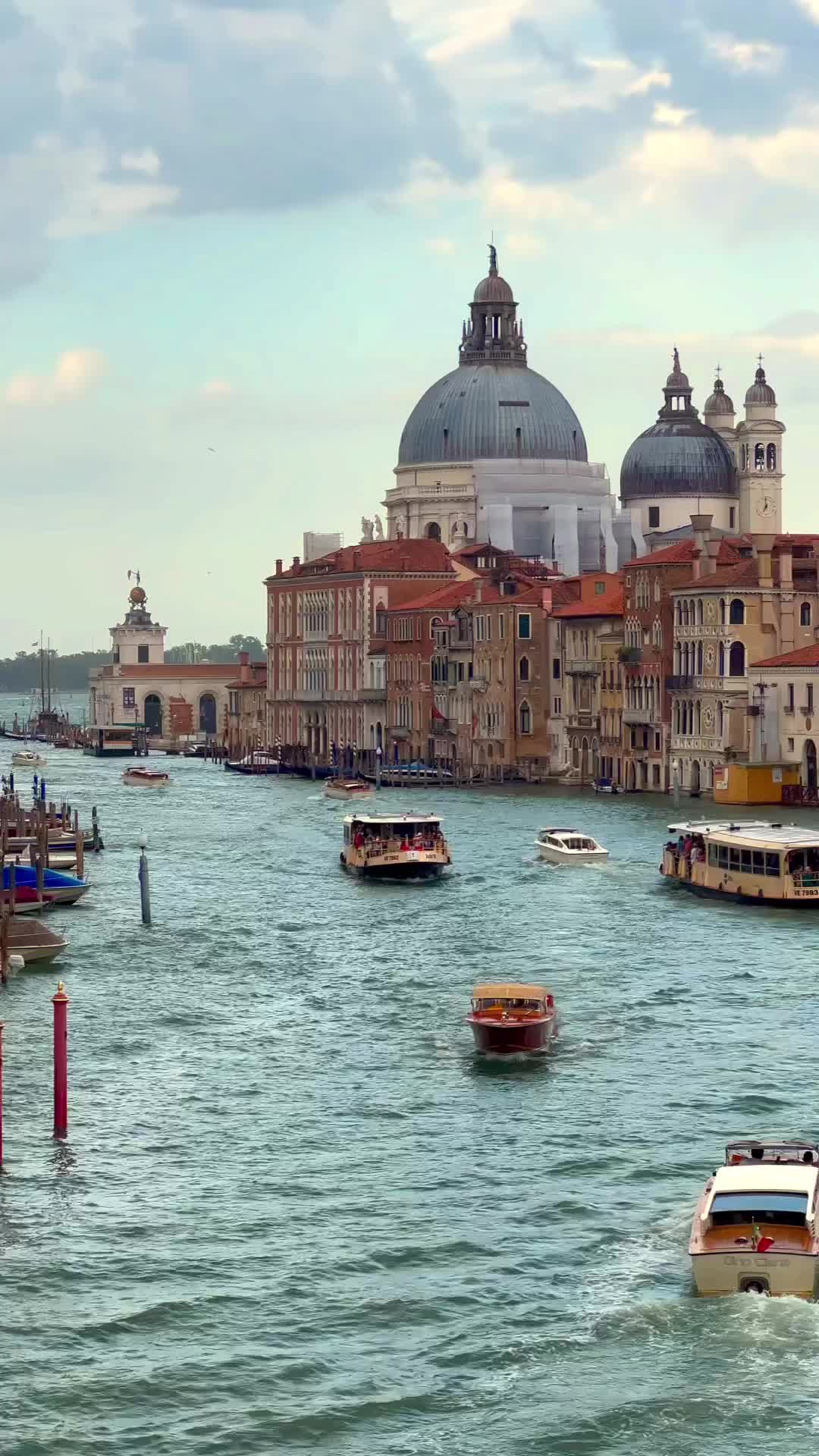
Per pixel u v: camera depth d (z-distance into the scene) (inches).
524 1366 2171.5
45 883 5004.9
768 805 7583.7
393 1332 2250.2
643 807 7696.9
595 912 4771.2
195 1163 2763.3
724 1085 3088.1
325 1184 2674.7
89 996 3801.7
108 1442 2041.1
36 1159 2778.1
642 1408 2084.2
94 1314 2295.8
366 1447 2032.5
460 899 5032.0
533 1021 3284.9
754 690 7775.6
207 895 5196.9
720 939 4355.3
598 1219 2529.5
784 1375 2142.0
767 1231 2330.2
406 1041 3415.4
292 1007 3698.3
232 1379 2158.0
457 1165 2738.7
